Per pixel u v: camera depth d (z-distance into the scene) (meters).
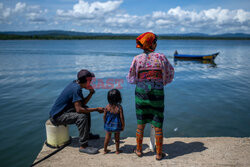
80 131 3.20
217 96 9.31
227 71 17.53
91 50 48.75
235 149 3.19
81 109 3.19
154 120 2.81
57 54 35.84
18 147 4.92
